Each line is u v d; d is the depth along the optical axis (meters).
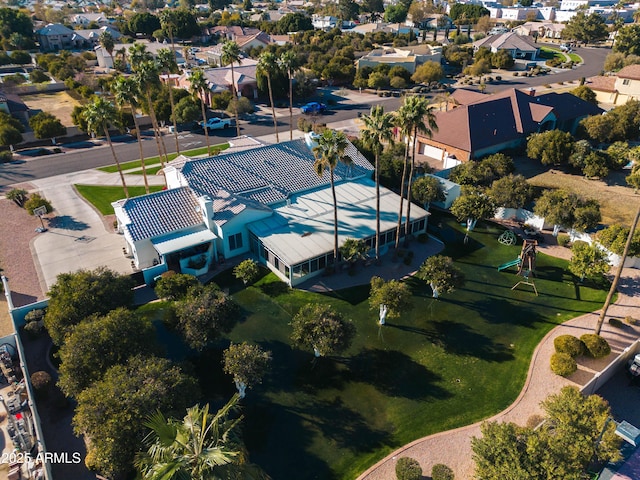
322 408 34.25
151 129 92.38
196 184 54.16
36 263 50.91
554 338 40.88
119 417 26.20
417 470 28.23
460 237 56.69
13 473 28.73
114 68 139.38
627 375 37.19
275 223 52.22
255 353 33.56
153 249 49.53
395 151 71.31
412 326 42.47
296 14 189.50
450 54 144.00
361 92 119.00
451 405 34.53
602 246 50.78
